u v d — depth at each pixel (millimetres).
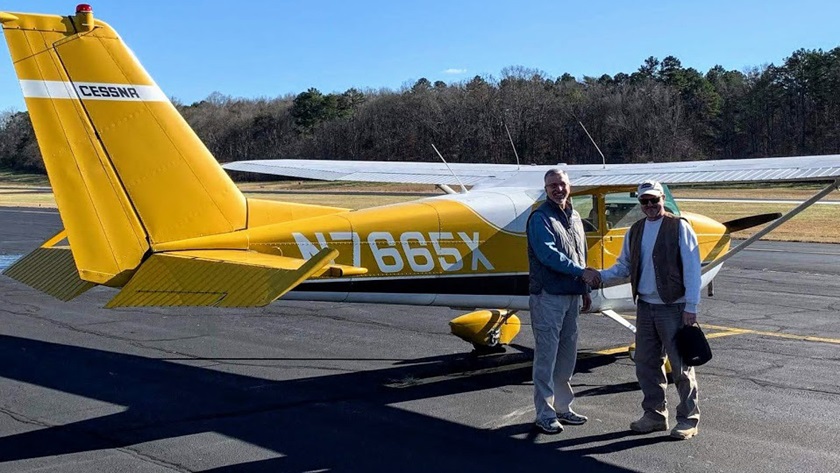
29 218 26641
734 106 62719
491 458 4297
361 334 7859
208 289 4488
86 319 8672
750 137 61375
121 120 4980
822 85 57688
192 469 4133
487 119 66688
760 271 12539
